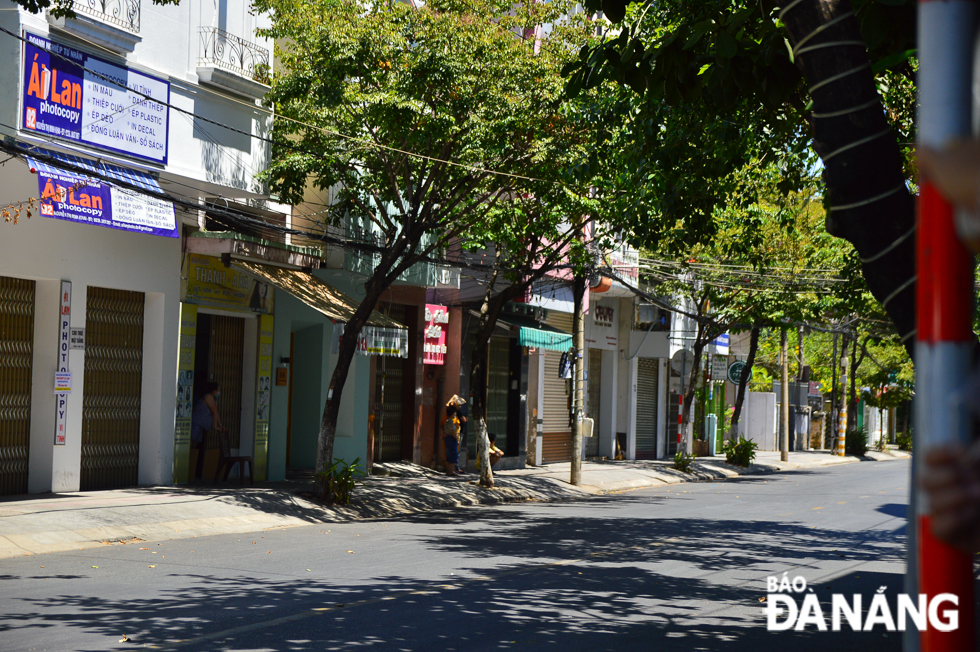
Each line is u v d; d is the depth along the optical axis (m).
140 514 13.42
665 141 11.68
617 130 14.73
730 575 10.74
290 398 21.48
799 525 16.02
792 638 7.69
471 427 25.20
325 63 15.90
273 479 19.06
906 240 4.25
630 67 7.65
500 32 16.56
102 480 16.05
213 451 18.48
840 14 4.30
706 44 7.60
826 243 27.27
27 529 11.82
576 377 23.48
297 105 16.64
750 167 14.55
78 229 15.16
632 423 33.62
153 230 14.92
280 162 16.25
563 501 20.23
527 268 20.08
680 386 37.62
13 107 12.62
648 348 33.03
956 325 1.79
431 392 23.84
